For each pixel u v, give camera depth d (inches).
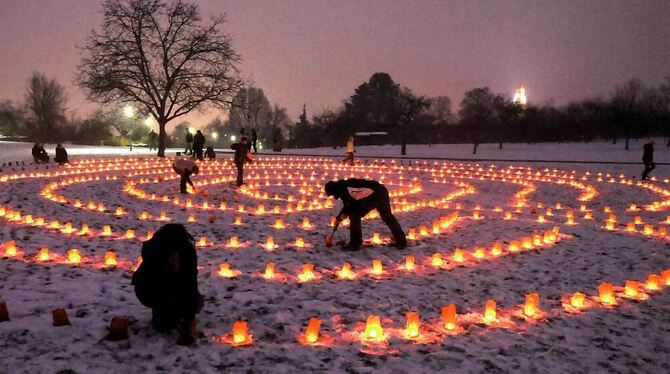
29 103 3142.2
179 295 229.1
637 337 258.5
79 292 291.6
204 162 1256.2
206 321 255.9
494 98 3722.9
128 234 441.4
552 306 301.7
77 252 356.2
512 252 429.4
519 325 270.1
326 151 2004.2
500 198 852.0
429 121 3718.0
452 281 346.3
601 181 1093.1
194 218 548.1
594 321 278.7
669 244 466.0
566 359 230.2
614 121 2495.1
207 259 376.5
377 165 1328.7
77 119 3228.3
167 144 3174.2
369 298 303.7
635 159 1642.5
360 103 4242.1
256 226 510.0
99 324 244.8
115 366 203.3
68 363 203.6
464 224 549.3
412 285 333.7
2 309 243.3
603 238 488.4
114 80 1445.6
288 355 221.6
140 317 255.3
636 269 384.5
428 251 427.2
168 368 204.1
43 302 272.1
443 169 1274.6
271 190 847.1
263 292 306.2
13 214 490.6
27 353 211.3
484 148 2284.7
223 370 204.7
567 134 2856.8
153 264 227.6
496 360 225.6
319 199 754.8
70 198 668.7
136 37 1459.2
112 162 1214.3
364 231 507.5
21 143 2447.1
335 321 265.1
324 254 405.1
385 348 233.9
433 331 257.3
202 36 1505.9
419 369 214.1
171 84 1487.5
